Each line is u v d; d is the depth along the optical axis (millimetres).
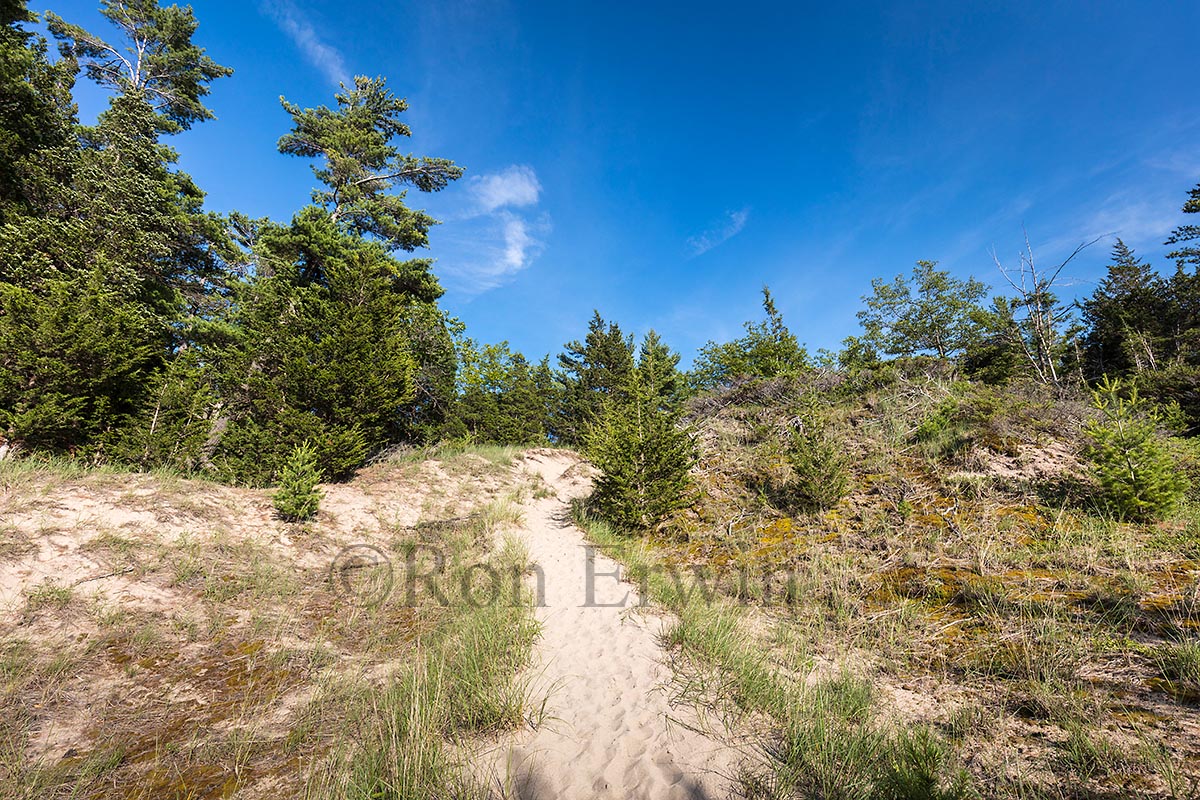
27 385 8438
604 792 2684
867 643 4531
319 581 6418
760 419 13367
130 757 2836
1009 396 10391
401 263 18281
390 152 21562
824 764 2705
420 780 2584
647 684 4082
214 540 6512
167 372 10711
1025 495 7109
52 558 5012
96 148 14352
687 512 9656
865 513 7711
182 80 20188
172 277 15086
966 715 3145
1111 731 2811
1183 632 3656
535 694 3889
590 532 9766
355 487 10430
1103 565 5094
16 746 2785
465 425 22438
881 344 31688
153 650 4164
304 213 16297
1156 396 13531
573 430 28891
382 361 11805
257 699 3596
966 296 29188
